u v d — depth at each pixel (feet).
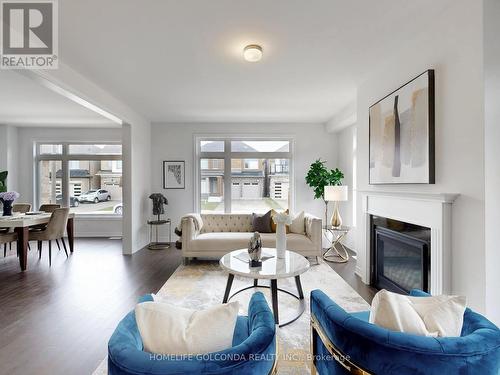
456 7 6.25
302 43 7.98
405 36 7.62
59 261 13.66
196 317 3.26
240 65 9.43
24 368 5.71
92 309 8.42
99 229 19.85
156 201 16.57
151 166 18.06
